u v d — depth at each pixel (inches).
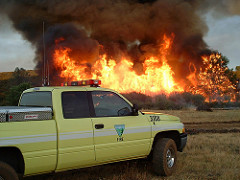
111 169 224.1
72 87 182.1
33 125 153.3
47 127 157.8
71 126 167.3
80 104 178.9
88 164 175.9
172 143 223.0
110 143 184.2
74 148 166.9
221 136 390.6
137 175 207.2
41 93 181.8
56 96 171.3
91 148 174.6
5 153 150.6
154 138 220.2
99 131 179.0
